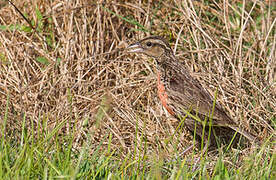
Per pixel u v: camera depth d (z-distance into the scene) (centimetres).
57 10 1299
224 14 1266
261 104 1131
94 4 1259
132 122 1123
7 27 1259
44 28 1300
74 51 1241
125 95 1200
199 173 866
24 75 1217
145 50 1085
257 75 1223
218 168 862
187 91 1048
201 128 1051
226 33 1328
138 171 826
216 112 1041
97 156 959
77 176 799
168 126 1143
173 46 1293
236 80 1178
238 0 1400
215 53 1221
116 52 1281
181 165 860
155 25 1322
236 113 1143
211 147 1075
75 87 1185
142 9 1304
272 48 1232
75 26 1267
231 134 1075
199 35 1254
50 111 1108
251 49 1239
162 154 857
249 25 1359
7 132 1014
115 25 1318
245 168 877
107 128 1087
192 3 1289
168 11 1338
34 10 1288
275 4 1430
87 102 1150
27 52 1235
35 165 827
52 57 1234
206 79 1206
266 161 888
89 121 1091
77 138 1012
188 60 1237
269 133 1085
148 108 1162
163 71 1070
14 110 1105
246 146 1073
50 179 761
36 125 1078
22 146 889
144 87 1191
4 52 1234
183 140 1115
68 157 826
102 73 1236
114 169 876
